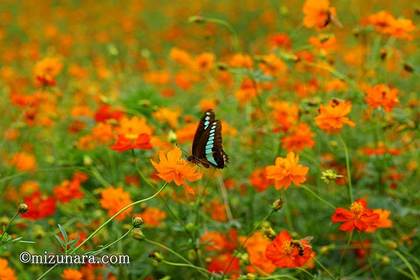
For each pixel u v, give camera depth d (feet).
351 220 10.73
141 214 14.34
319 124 12.32
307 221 15.70
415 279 12.11
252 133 16.98
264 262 11.87
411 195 15.14
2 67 30.91
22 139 19.72
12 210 16.94
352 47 28.02
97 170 15.78
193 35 39.17
